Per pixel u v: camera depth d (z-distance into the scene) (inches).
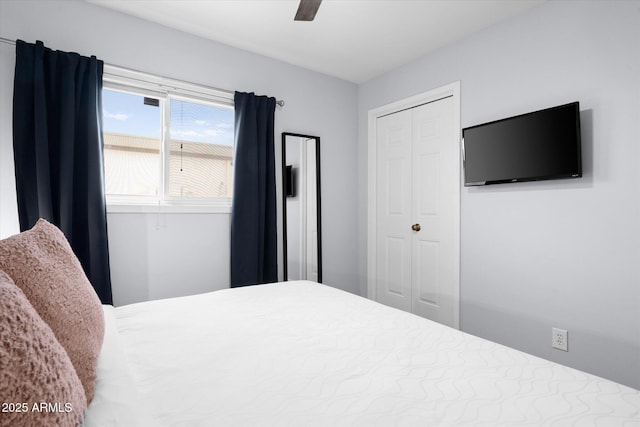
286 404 30.9
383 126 132.0
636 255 68.8
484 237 96.9
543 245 83.7
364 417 29.0
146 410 28.9
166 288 95.0
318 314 56.9
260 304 62.6
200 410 29.7
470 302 100.5
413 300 120.6
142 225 91.7
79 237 80.6
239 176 103.3
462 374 36.3
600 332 73.7
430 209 114.9
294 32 98.2
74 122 78.5
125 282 89.2
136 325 50.5
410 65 118.5
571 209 78.6
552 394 32.0
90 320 33.4
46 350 21.2
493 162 91.7
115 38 87.1
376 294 135.0
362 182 138.9
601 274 73.6
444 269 110.3
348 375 36.3
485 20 92.0
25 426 17.7
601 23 73.5
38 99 74.2
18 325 19.9
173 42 95.6
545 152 80.5
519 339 88.3
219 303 63.1
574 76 77.8
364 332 48.8
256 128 107.5
